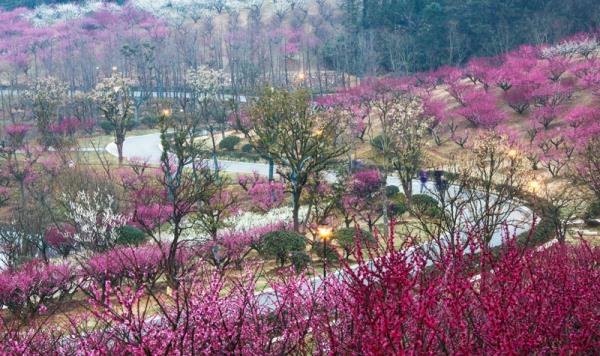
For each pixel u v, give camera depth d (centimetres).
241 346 863
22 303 2394
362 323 655
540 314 684
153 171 6644
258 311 1017
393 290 649
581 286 843
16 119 11481
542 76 7788
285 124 3953
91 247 3469
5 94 14112
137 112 11088
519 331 662
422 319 605
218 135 9100
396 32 14175
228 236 3338
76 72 15550
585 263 1045
